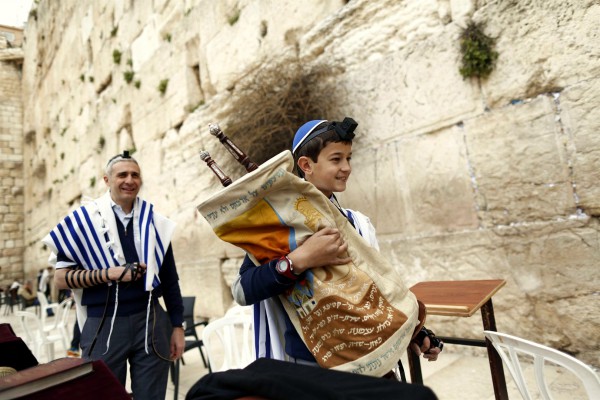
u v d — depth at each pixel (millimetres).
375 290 887
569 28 2373
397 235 3266
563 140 2402
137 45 7746
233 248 5148
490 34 2709
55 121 13398
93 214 1877
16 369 1191
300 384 571
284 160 877
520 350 1180
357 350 835
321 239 865
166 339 1905
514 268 2574
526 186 2545
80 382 817
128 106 8102
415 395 524
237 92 4473
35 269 15258
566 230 2361
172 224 2066
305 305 882
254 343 1036
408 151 3203
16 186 18031
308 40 4141
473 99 2816
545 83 2473
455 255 2877
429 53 3084
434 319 3037
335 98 3754
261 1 4867
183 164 6219
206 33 5883
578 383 2096
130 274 1742
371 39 3553
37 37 15492
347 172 1092
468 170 2840
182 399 2742
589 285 2270
